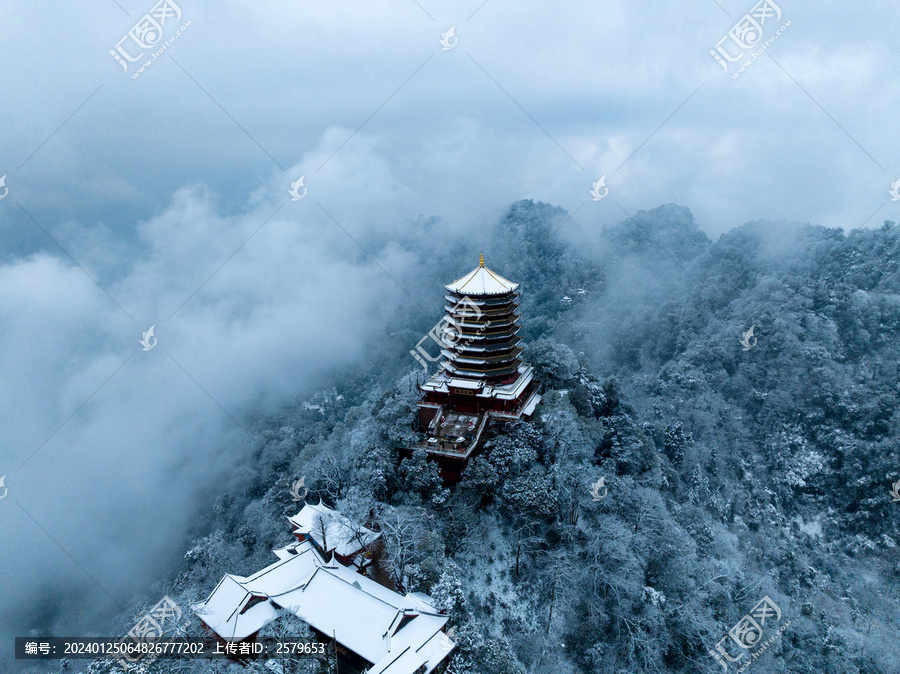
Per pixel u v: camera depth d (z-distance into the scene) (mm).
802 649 56000
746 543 74250
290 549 55719
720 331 133500
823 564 81562
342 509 57750
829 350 115062
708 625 50906
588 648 49000
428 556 48625
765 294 135250
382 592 46156
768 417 109000
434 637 42281
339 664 43031
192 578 68750
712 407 109438
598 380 83125
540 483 54844
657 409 102562
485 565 53500
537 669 47500
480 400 67875
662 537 56031
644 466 68875
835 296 125562
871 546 82812
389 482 58750
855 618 68062
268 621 44219
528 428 62000
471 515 55594
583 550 54719
